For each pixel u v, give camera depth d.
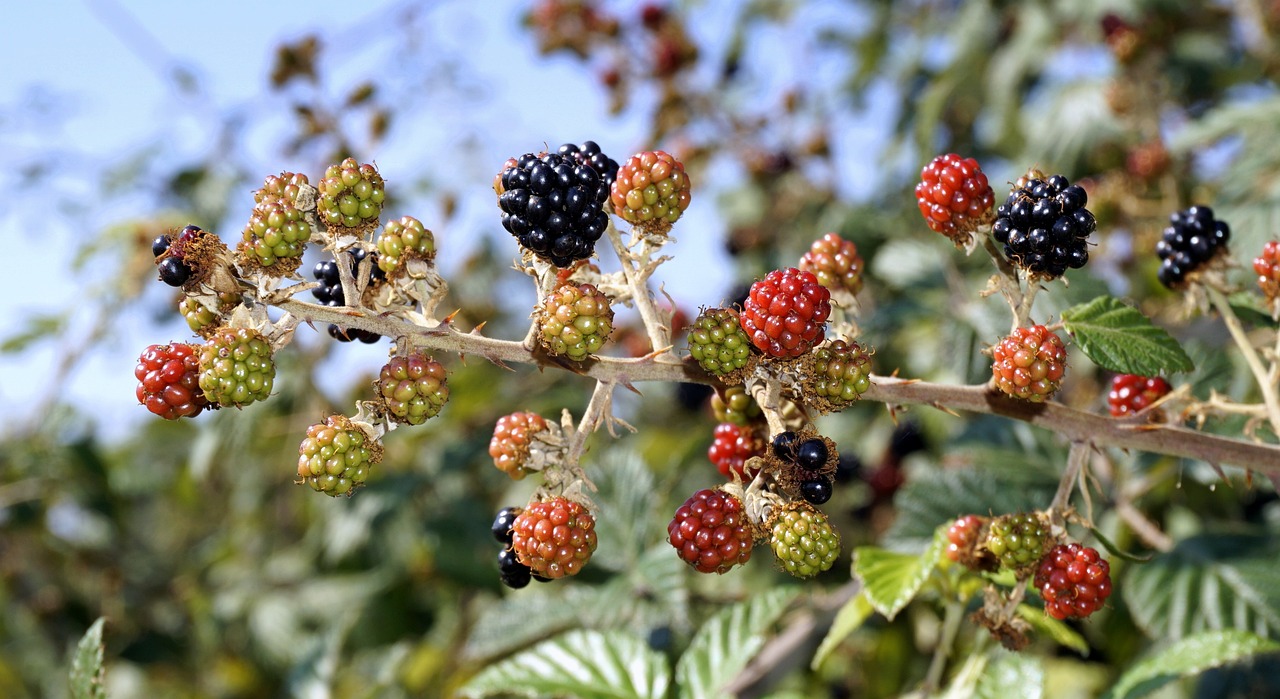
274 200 0.33
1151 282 0.61
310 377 0.71
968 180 0.35
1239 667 0.49
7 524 0.84
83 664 0.39
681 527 0.34
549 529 0.34
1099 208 0.62
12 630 0.91
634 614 0.45
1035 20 0.75
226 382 0.33
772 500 0.34
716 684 0.42
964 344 0.52
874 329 0.55
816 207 0.85
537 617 0.47
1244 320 0.39
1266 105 0.53
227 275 0.33
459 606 0.73
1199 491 0.52
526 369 0.78
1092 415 0.35
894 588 0.39
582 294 0.34
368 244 0.34
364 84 0.68
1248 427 0.36
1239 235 0.48
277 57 0.67
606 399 0.34
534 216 0.34
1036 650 0.53
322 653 0.53
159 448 1.00
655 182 0.34
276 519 0.95
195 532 1.17
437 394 0.33
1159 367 0.35
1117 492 0.46
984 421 0.49
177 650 0.89
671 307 0.35
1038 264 0.34
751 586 0.61
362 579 0.79
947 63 0.76
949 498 0.46
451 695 0.60
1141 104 0.66
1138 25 0.67
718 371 0.34
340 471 0.33
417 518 0.69
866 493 0.67
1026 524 0.35
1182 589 0.42
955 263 0.59
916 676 0.59
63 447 0.84
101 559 0.92
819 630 0.45
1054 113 0.71
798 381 0.34
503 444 0.35
